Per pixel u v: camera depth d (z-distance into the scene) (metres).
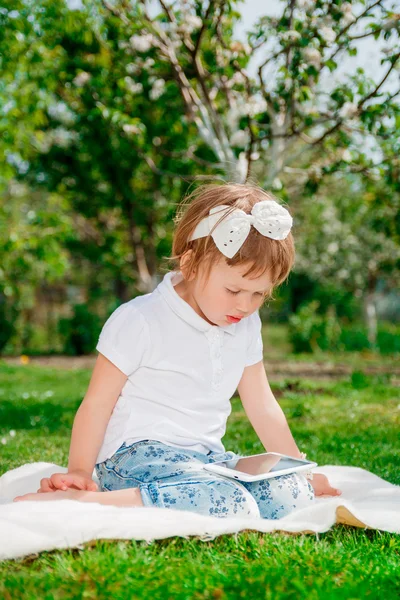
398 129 6.57
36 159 12.60
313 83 6.66
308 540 2.24
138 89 8.10
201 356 2.64
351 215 17.30
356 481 3.24
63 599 1.75
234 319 2.54
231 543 2.19
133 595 1.77
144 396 2.59
